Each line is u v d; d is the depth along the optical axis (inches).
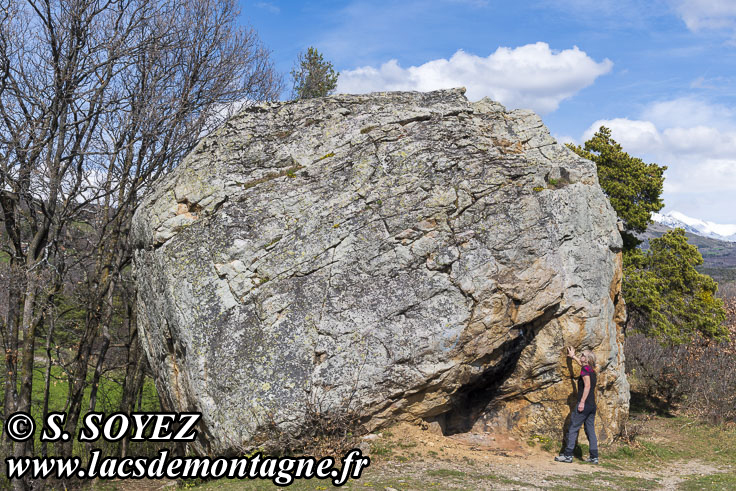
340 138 462.9
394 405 371.2
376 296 377.1
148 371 627.5
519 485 310.3
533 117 498.6
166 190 444.8
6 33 452.1
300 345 365.4
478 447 393.1
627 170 872.9
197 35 562.9
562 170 425.1
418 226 394.0
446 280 379.6
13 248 470.0
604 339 411.5
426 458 352.5
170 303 397.4
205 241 407.8
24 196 451.5
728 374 633.0
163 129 530.0
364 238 393.4
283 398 351.9
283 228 405.4
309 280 385.7
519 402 424.8
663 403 696.4
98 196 499.5
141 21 515.8
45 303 485.1
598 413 428.5
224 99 595.2
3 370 514.9
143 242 453.4
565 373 409.4
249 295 385.1
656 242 888.9
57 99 461.4
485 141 451.5
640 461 411.5
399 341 366.3
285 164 450.6
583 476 343.6
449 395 384.8
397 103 502.0
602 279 415.2
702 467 413.7
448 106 495.2
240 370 362.6
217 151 459.8
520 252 384.8
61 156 476.1
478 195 404.5
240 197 425.7
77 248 565.3
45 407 523.5
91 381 602.9
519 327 394.0
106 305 586.9
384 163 430.9
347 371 359.9
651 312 821.2
